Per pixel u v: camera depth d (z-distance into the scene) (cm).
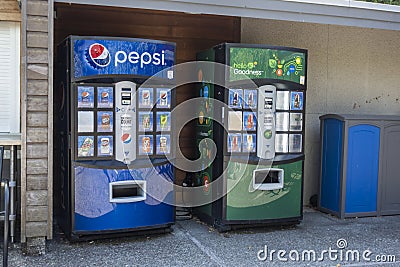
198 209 514
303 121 482
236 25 571
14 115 471
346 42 601
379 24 463
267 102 464
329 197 547
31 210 378
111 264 367
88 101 404
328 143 547
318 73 591
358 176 529
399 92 634
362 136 527
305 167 592
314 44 588
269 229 479
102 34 519
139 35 534
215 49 467
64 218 432
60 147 444
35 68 369
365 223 510
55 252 391
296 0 428
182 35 550
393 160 544
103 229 415
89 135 407
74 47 398
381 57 620
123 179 418
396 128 541
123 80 414
